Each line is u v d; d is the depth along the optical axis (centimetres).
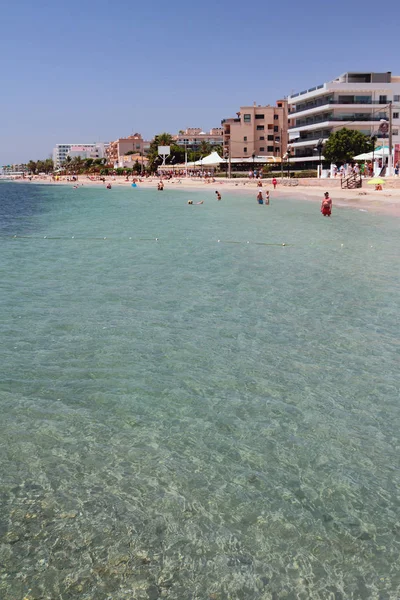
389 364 985
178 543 536
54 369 949
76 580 490
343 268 1827
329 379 921
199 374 937
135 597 473
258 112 12838
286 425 769
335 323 1221
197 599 473
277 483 635
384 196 5022
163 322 1224
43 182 16612
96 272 1780
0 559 511
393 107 10100
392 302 1388
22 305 1355
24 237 2683
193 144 18850
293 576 500
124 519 568
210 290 1525
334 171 7669
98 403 826
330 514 582
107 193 8025
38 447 702
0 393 852
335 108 10125
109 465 665
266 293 1490
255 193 6831
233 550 529
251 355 1027
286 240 2502
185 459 682
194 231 2864
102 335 1130
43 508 582
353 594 481
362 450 707
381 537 548
